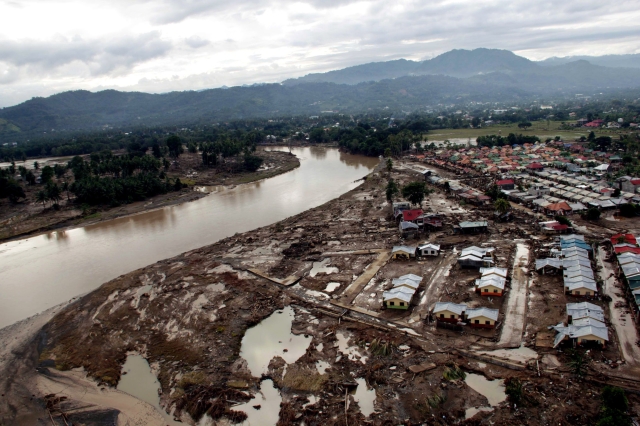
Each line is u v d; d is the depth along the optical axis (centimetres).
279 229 10969
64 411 4988
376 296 6988
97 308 7375
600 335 5112
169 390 5169
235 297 7344
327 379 5059
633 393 4353
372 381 4947
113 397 5166
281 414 4578
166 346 6094
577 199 11562
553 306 6188
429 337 5719
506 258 8019
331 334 5972
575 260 7250
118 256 10144
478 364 5091
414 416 4372
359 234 10150
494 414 4294
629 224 9475
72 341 6444
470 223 9638
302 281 7819
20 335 6781
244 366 5472
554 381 4638
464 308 6088
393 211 11544
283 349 5809
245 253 9419
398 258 8488
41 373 5744
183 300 7369
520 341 5441
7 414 5031
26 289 8594
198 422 4644
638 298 5825
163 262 9244
